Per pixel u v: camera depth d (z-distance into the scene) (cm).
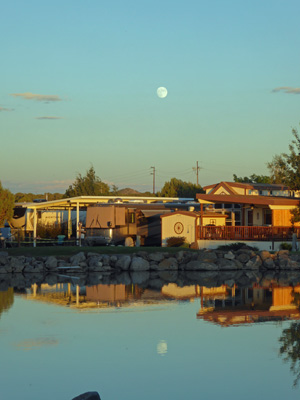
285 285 3644
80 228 5566
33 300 2994
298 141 5197
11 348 1975
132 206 5494
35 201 6919
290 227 4903
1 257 4531
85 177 10400
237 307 2762
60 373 1692
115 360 1823
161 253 4719
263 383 1598
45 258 4641
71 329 2269
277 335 2156
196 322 2398
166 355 1881
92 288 3484
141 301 2948
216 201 5172
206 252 4684
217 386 1572
